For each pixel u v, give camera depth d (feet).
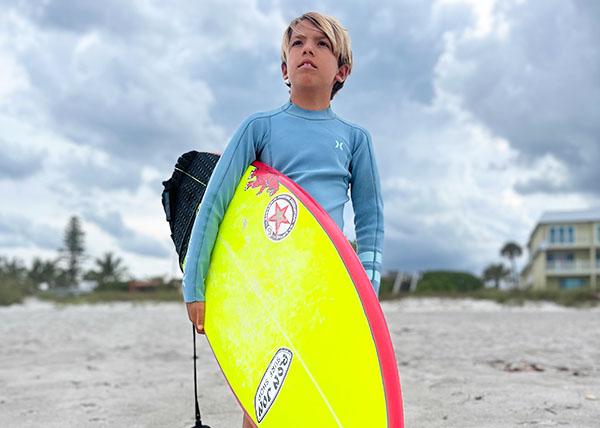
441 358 20.25
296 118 7.78
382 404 5.84
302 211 7.03
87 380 16.94
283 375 6.54
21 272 204.95
